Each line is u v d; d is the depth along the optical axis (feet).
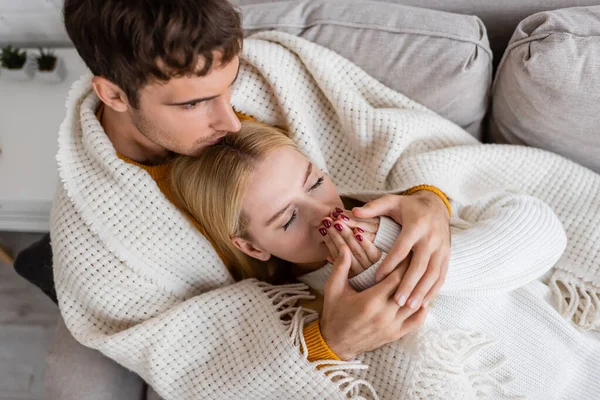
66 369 3.18
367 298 2.42
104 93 2.44
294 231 2.73
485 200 3.14
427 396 2.47
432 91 3.27
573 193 3.21
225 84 2.27
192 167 2.86
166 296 2.98
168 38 1.97
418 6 3.40
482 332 2.79
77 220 2.82
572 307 3.02
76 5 2.12
